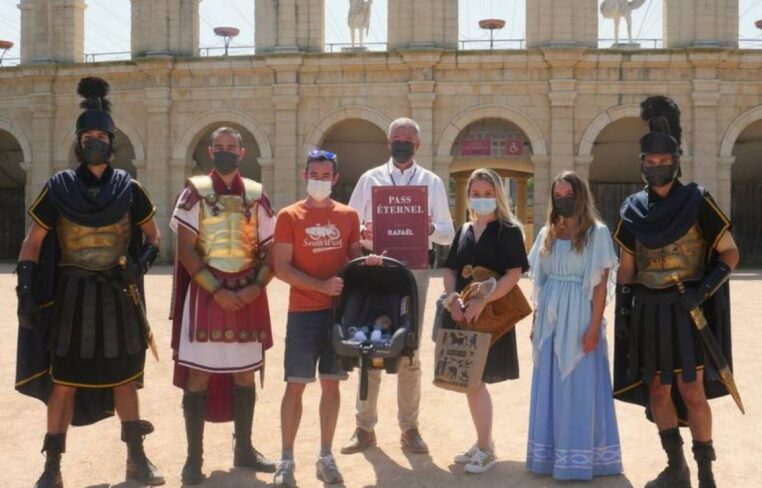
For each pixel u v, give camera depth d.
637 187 36.44
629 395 7.77
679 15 30.41
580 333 7.86
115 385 7.59
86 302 7.43
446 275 8.57
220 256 7.94
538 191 30.56
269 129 31.97
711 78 29.80
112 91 33.19
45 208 7.39
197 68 31.97
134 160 32.75
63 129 33.72
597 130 30.31
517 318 8.20
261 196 8.25
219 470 8.17
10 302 20.72
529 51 30.02
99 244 7.49
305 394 11.38
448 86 30.83
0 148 38.09
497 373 8.19
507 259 8.19
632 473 8.01
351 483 7.77
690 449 8.98
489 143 32.19
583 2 30.34
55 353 7.38
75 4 34.03
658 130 7.36
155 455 8.66
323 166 8.04
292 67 31.16
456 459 8.41
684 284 7.27
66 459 8.48
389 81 31.16
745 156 35.69
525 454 8.72
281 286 25.05
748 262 37.12
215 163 8.08
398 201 8.62
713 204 7.27
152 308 19.52
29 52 34.34
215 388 8.43
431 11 30.81
